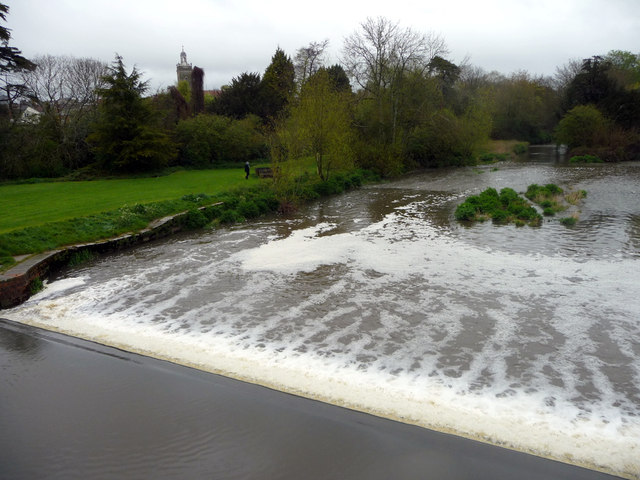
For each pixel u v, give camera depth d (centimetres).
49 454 490
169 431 519
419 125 3903
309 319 812
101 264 1259
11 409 570
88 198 2097
